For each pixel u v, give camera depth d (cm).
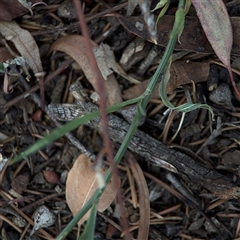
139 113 70
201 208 79
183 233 80
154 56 78
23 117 79
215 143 79
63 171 80
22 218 79
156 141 78
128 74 79
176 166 78
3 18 76
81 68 79
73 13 78
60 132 62
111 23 78
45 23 78
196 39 76
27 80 78
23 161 80
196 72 77
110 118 78
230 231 79
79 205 77
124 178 80
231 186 77
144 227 78
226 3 77
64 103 79
